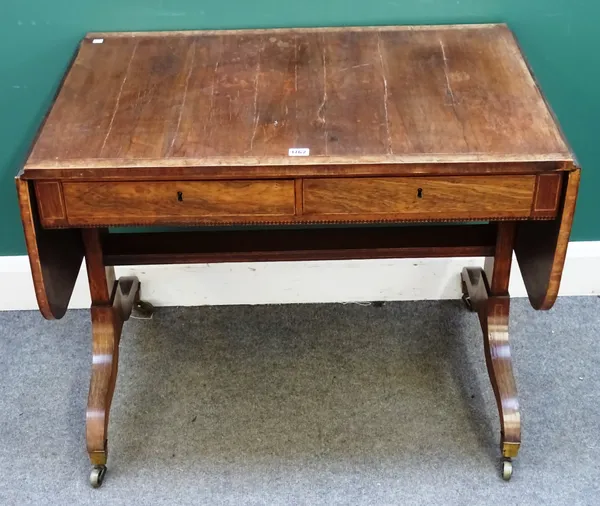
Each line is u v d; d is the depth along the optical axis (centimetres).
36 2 187
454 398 202
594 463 186
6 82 197
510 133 152
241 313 227
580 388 204
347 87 166
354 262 223
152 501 180
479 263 223
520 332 219
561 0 188
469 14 191
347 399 202
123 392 205
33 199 150
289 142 151
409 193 150
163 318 225
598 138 206
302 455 189
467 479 183
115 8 188
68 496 182
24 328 223
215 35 186
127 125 156
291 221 154
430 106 160
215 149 149
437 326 222
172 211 152
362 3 189
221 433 195
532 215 153
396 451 189
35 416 200
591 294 229
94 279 186
